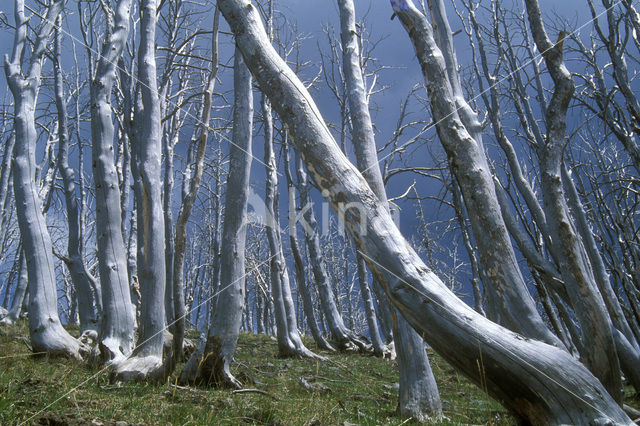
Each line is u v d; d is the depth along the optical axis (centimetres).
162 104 1241
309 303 1625
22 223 866
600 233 937
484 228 339
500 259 333
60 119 1249
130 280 1284
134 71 1221
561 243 509
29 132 916
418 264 271
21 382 461
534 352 266
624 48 783
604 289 752
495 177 881
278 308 1358
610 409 262
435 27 453
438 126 362
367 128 577
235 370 848
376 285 1049
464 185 350
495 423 468
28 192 885
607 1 798
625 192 942
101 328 741
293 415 441
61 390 441
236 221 709
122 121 1406
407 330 537
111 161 819
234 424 386
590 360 491
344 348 1580
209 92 515
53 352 798
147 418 365
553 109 515
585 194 985
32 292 834
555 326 931
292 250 1602
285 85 283
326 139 278
